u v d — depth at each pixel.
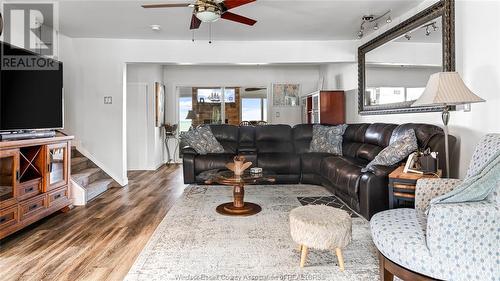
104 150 4.67
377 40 4.11
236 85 7.42
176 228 2.68
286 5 3.35
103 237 2.53
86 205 3.52
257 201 3.55
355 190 2.96
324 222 1.85
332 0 3.23
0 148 2.33
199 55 4.76
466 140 2.59
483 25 2.40
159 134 6.82
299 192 3.98
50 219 3.01
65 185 3.27
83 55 4.60
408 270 1.46
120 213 3.21
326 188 4.14
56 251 2.25
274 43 4.83
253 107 8.02
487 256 1.33
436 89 2.18
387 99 3.95
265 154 4.66
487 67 2.37
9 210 2.42
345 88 5.50
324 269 1.92
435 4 2.94
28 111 2.89
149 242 2.38
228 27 4.11
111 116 4.66
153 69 6.41
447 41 2.76
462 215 1.31
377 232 1.63
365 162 3.53
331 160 3.85
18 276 1.89
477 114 2.47
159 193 4.13
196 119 7.78
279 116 7.45
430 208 1.38
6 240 2.47
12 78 2.70
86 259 2.12
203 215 3.04
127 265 2.03
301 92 7.44
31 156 2.83
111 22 3.84
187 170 4.47
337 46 4.85
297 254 2.14
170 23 3.91
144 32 4.30
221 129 5.14
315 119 6.11
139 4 3.25
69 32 4.29
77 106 4.61
